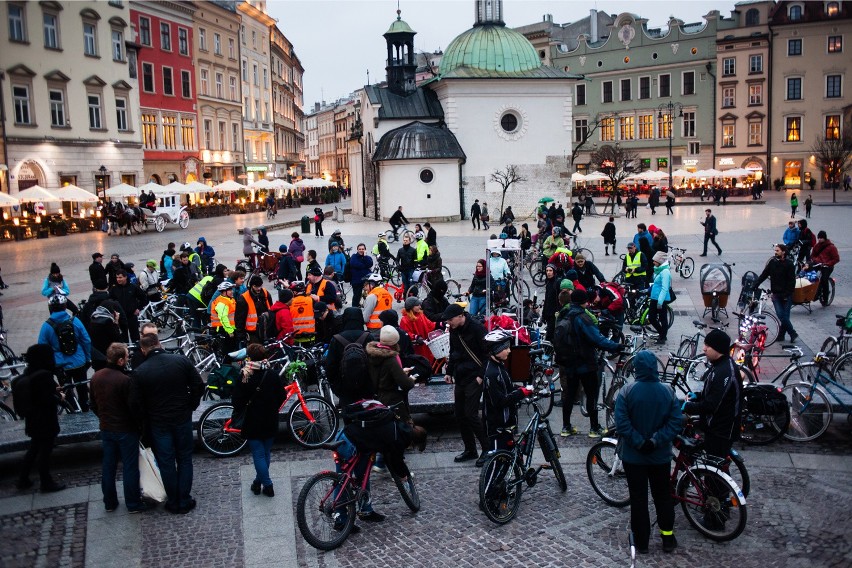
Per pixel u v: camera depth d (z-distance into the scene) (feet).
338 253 69.46
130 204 163.84
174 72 194.59
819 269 61.41
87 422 34.27
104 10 158.51
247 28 245.45
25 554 25.46
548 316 47.57
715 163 257.34
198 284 55.16
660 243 70.95
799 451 32.42
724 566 23.67
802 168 248.93
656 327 51.67
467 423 32.14
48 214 142.00
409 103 162.40
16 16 137.59
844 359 39.40
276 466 32.63
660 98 261.85
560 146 160.35
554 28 307.99
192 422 30.81
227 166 226.17
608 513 27.58
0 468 33.68
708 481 25.55
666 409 23.97
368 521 27.32
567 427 35.24
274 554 25.17
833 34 239.50
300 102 376.89
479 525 26.86
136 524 27.61
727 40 248.11
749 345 39.34
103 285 45.88
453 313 31.42
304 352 40.22
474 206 136.98
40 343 32.68
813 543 24.85
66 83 148.66
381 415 26.48
